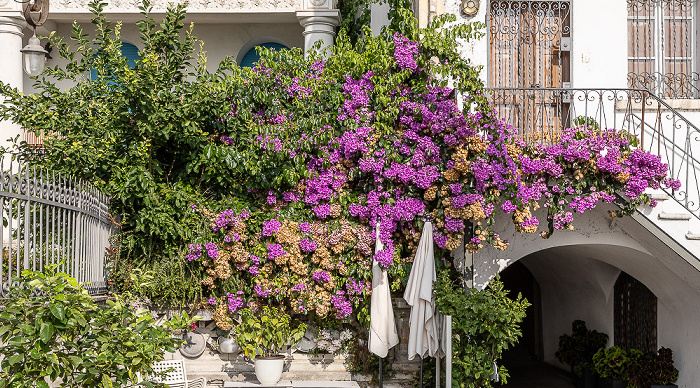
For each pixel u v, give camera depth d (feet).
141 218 32.96
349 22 44.29
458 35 34.24
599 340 46.83
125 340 20.80
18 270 22.82
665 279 37.73
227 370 34.88
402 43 34.24
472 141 32.65
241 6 46.29
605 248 37.81
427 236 32.55
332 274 34.73
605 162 32.55
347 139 34.04
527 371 52.95
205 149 33.94
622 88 34.68
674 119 34.42
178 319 23.54
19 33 44.21
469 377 33.09
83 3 46.42
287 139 34.37
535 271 55.21
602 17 37.81
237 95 34.88
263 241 34.71
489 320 31.68
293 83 35.12
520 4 38.04
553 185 33.37
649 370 39.42
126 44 50.93
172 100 33.17
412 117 33.88
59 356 19.67
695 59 39.86
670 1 39.83
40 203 24.45
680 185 32.96
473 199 32.45
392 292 35.76
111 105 34.53
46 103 34.47
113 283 33.37
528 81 38.06
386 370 35.37
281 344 33.71
